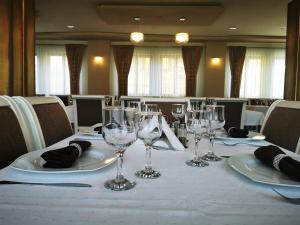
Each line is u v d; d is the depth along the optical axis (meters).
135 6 4.83
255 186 0.61
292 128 1.32
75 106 2.89
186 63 8.12
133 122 0.66
